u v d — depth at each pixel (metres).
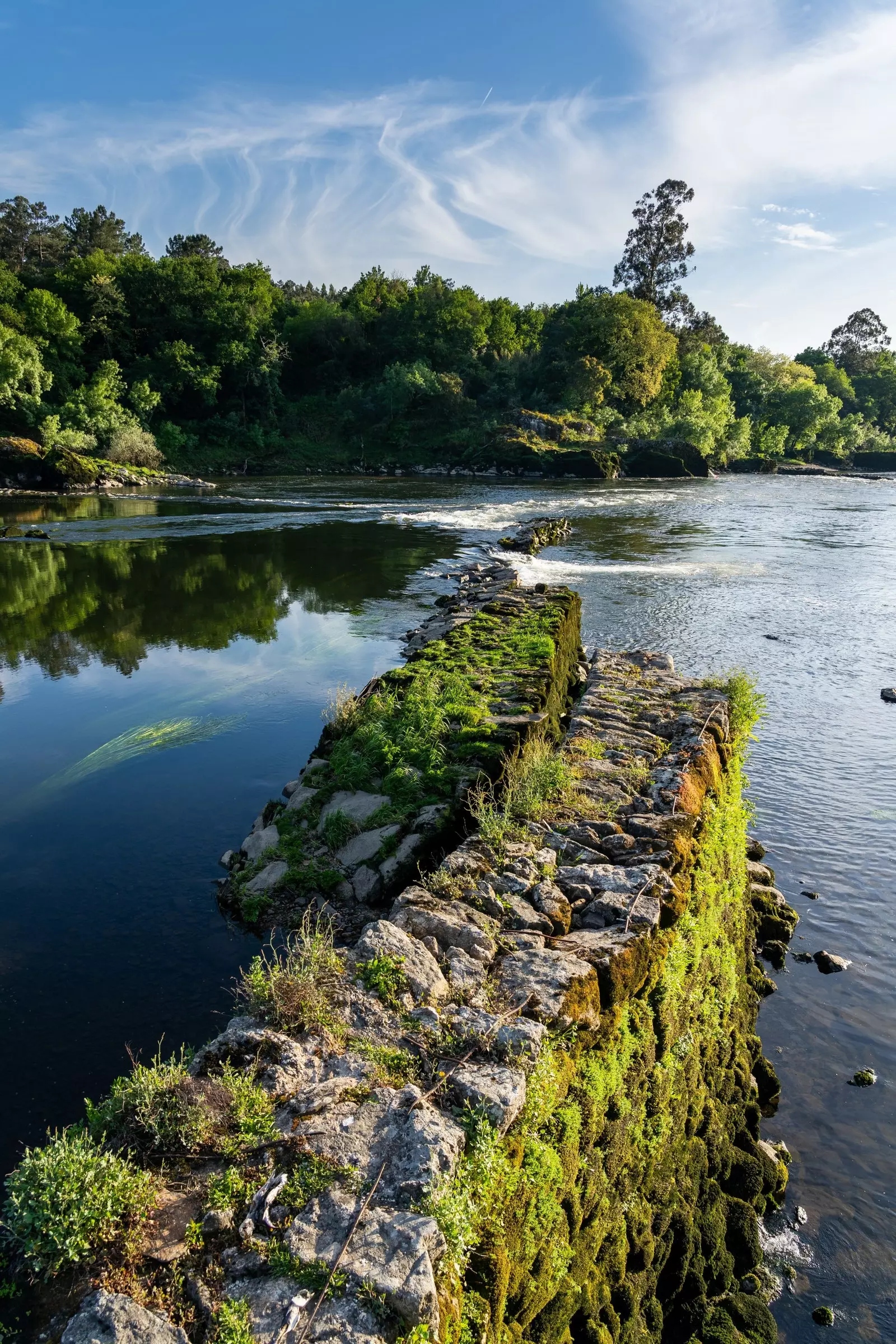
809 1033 8.22
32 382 56.84
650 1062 5.75
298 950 6.08
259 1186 3.58
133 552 26.59
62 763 10.88
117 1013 6.32
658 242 99.50
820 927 9.61
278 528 32.00
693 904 6.66
